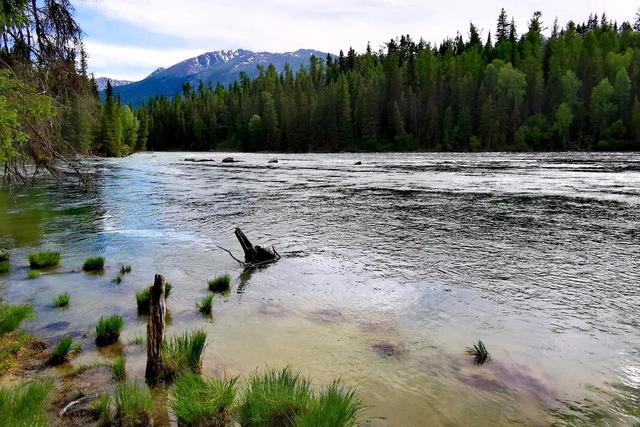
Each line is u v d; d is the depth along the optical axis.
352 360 6.91
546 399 5.81
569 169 42.66
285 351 7.22
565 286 10.37
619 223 17.42
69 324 8.30
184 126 143.00
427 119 98.81
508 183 31.64
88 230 17.52
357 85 121.25
